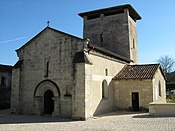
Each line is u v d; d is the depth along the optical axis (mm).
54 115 17297
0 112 21625
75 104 15883
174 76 59156
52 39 18609
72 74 17109
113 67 22094
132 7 29250
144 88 20656
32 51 19641
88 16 32031
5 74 30500
